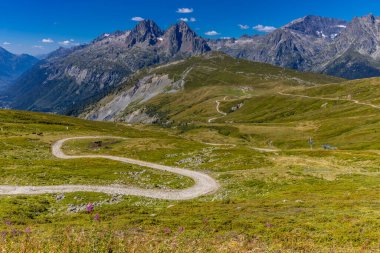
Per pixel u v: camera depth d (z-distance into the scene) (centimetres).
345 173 8006
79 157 11725
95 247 2292
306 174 7981
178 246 2594
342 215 3925
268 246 2897
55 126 19012
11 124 17812
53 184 7406
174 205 5747
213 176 8694
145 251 2367
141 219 4309
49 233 3180
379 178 7081
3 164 8950
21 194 6512
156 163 10862
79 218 4625
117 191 7056
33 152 11988
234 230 3612
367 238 3022
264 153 11450
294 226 3609
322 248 2823
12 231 3102
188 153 12056
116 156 12031
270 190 6975
